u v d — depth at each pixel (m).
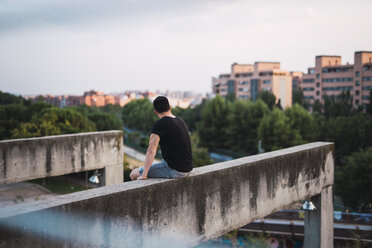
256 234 17.02
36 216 3.35
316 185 7.32
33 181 26.00
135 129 132.12
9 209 3.37
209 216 5.09
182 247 4.76
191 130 92.25
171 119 4.50
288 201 6.57
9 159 7.76
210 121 70.25
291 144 49.34
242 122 62.88
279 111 52.75
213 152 70.56
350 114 68.38
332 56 94.06
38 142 8.23
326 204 7.69
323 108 85.88
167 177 4.59
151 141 4.39
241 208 5.60
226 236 14.14
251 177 5.75
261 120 59.50
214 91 134.38
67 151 8.77
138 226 4.23
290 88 106.38
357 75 83.81
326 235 7.73
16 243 3.22
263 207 6.02
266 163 6.02
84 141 9.11
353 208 31.41
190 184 4.78
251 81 109.81
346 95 73.88
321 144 7.69
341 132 48.19
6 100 78.12
